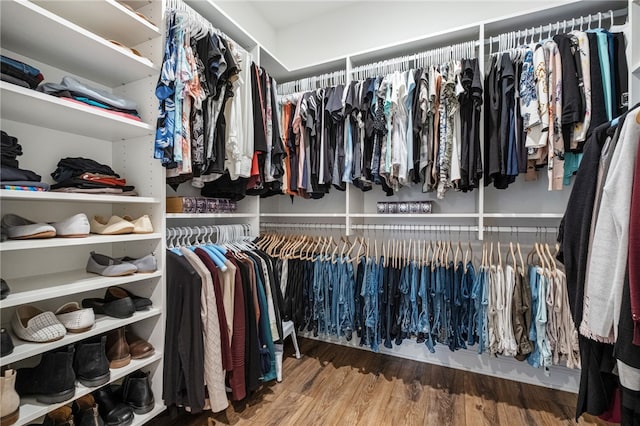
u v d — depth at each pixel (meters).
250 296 1.47
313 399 1.56
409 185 1.92
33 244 0.90
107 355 1.17
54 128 1.24
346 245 2.13
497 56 1.63
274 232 2.67
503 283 1.58
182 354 1.22
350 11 2.41
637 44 1.26
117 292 1.37
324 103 1.99
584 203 0.96
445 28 2.08
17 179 0.93
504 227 1.72
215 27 1.72
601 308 0.83
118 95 1.44
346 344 2.27
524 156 1.50
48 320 0.97
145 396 1.22
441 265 1.73
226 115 1.49
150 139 1.33
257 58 1.90
